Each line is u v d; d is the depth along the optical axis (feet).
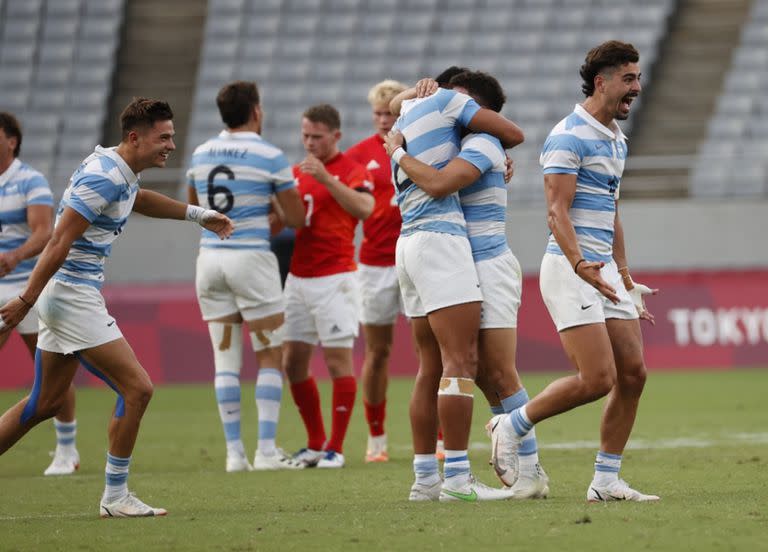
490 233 73.10
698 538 55.36
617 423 70.59
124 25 294.25
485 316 73.31
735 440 113.91
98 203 67.05
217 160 99.45
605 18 282.56
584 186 69.67
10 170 98.37
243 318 101.09
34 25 287.89
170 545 57.26
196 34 293.84
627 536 56.08
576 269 67.05
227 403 99.45
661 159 250.78
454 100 71.82
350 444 120.16
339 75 280.72
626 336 69.97
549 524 59.98
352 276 104.63
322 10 291.58
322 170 100.01
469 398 71.10
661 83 271.90
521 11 286.66
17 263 96.12
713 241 227.81
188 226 229.86
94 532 62.39
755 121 261.85
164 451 116.16
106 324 69.10
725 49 275.80
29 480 93.25
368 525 61.77
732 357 209.67
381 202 106.22
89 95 276.82
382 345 105.50
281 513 68.80
